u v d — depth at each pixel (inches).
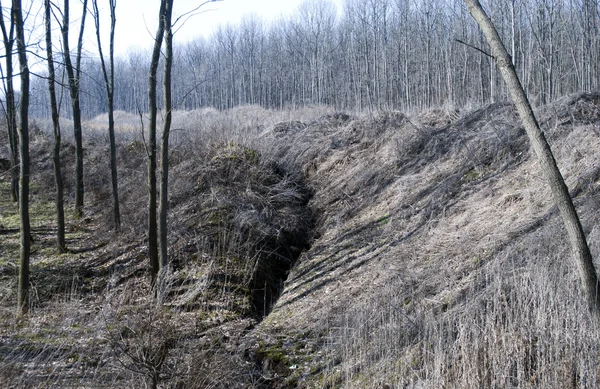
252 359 267.7
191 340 276.1
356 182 506.9
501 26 1118.4
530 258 249.3
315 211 505.7
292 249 447.2
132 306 311.3
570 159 330.0
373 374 224.2
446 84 1328.7
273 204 498.9
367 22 1542.8
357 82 1489.9
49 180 668.7
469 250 297.4
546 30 1117.1
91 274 404.2
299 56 1916.8
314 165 590.9
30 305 337.7
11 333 290.2
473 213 342.6
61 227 451.5
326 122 673.6
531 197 317.1
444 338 222.2
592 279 169.9
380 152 534.6
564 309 203.0
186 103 2210.9
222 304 341.4
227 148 581.3
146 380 219.5
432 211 371.6
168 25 323.6
